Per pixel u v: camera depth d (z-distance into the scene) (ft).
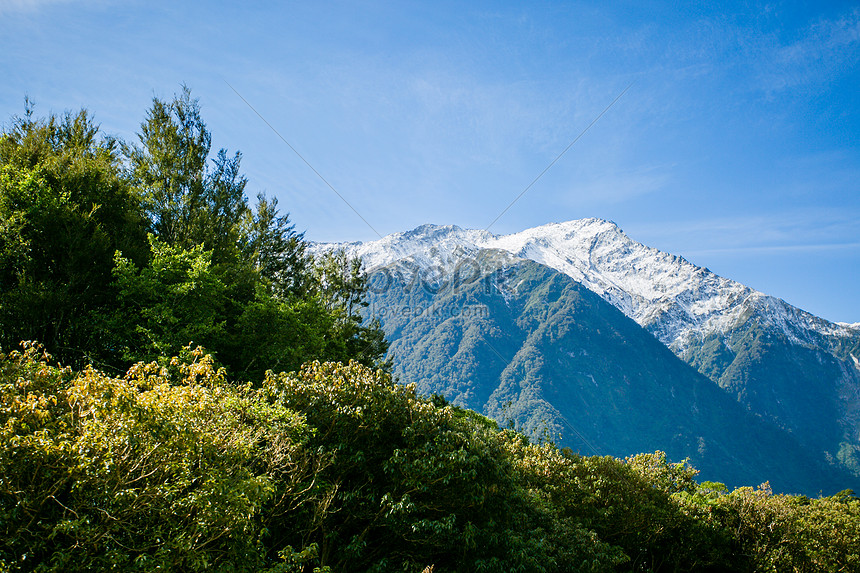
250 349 76.13
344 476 47.09
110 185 80.48
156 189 96.17
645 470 104.17
